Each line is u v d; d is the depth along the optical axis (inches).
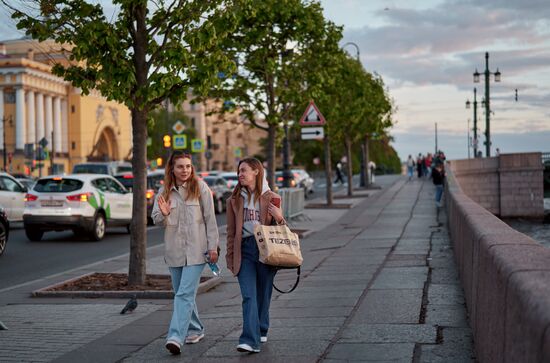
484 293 225.5
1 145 3693.4
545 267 168.7
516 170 1984.5
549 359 116.6
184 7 446.6
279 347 277.0
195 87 456.4
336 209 1231.5
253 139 6254.9
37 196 823.1
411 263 518.0
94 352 285.3
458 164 1988.2
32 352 289.0
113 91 431.5
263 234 265.3
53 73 451.2
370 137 1990.7
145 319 352.5
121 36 448.1
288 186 1075.9
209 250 281.0
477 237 262.5
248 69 792.3
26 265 622.8
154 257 635.5
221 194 1360.7
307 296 393.4
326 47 844.6
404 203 1344.7
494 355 193.5
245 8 487.5
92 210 829.8
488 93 1948.8
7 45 3964.1
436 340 277.6
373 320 318.3
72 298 428.5
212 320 339.0
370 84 1604.3
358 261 548.1
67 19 435.8
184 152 284.0
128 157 4188.0
